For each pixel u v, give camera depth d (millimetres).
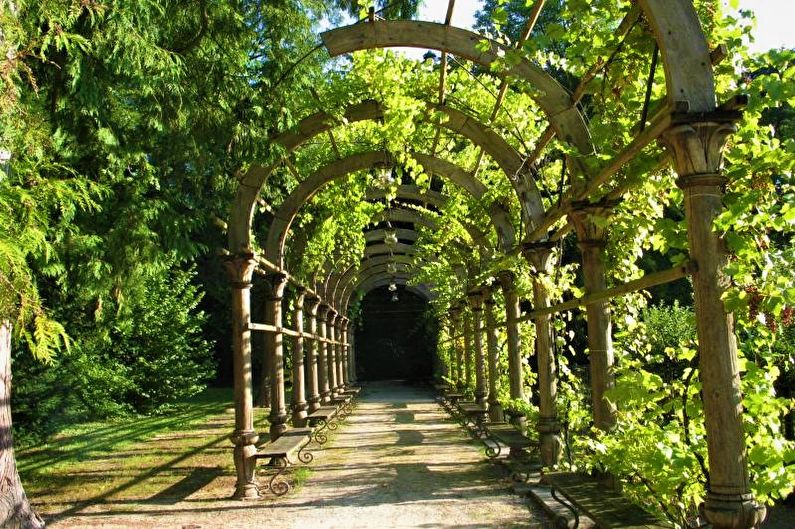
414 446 9133
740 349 3219
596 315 4520
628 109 3902
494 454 7617
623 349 5414
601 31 3801
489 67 4699
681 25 2678
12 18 3098
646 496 3748
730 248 2611
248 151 5598
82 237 6055
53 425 11398
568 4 3602
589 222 4438
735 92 3102
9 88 3010
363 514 5359
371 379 29359
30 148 3592
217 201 8367
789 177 2873
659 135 2781
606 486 4172
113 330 13758
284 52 5504
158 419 14156
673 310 8734
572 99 4445
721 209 2629
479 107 6160
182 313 15492
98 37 4336
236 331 6312
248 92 5352
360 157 7844
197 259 20844
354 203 8812
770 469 2814
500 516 5102
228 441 10141
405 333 29562
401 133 5926
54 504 6141
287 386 20312
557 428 6004
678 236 3180
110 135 5355
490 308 9328
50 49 4578
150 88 4816
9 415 4520
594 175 4227
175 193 6848
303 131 6184
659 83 3887
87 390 12625
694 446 3365
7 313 2832
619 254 5047
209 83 5234
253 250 6387
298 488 6504
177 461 8469
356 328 28906
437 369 22250
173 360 15383
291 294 11172
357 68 5922
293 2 5547
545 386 6047
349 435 10711
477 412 9438
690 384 3457
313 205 9219
